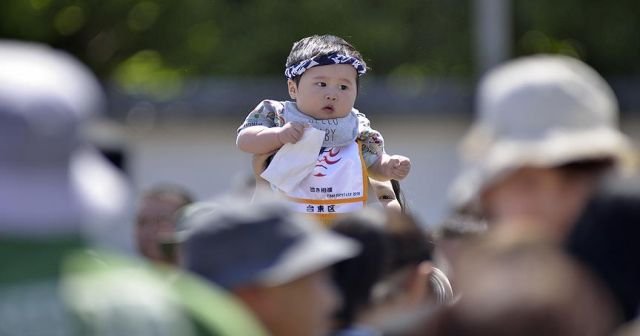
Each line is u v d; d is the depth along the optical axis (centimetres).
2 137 646
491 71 3281
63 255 655
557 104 757
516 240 732
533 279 704
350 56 1045
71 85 667
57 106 654
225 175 3100
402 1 4072
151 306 657
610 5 4109
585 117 761
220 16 4028
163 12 4016
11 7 3797
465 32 4109
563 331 691
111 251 722
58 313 641
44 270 649
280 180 1027
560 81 761
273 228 764
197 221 811
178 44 4038
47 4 3831
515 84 766
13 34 3844
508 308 694
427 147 3212
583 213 760
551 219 759
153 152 3086
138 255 1405
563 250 746
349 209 1034
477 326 703
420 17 4109
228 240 762
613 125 800
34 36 3853
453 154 3194
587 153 752
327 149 1043
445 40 4122
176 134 3098
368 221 946
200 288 711
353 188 1037
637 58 4138
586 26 4128
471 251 755
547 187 757
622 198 757
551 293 696
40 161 653
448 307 752
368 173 1071
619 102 3350
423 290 959
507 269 714
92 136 690
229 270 757
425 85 3691
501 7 3666
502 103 764
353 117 1059
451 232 969
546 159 752
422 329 798
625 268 758
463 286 753
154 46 4053
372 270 930
